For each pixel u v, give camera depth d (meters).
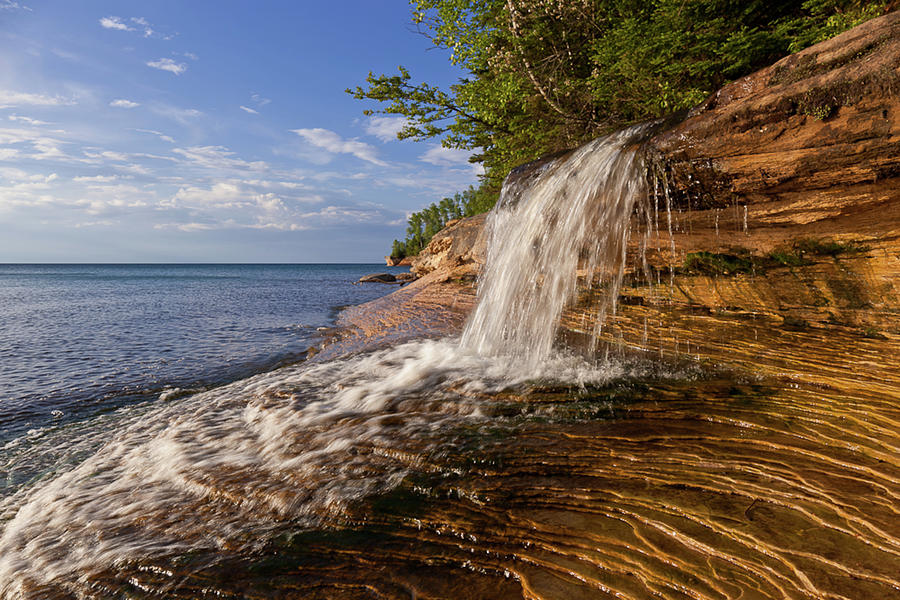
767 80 4.93
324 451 4.06
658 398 4.48
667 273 6.95
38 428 6.09
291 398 5.69
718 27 9.09
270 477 3.73
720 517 2.65
